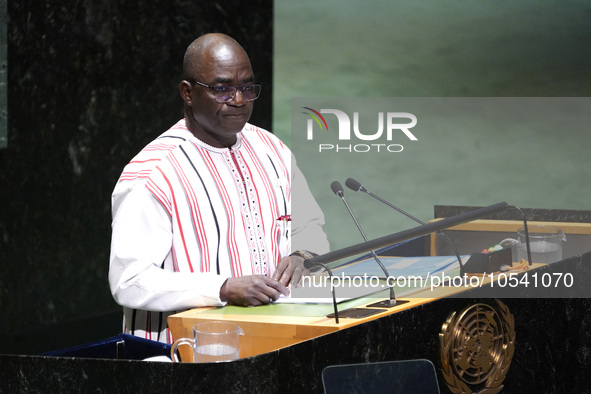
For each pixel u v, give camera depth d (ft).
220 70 24.94
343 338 18.44
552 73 72.84
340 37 73.05
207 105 25.12
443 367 20.44
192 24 51.03
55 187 48.39
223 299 21.97
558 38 73.92
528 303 22.52
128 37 49.14
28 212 47.83
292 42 72.38
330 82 70.23
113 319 49.80
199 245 24.86
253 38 54.60
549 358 23.25
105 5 48.32
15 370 18.51
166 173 24.85
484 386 21.31
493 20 74.28
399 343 19.53
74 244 49.19
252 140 27.40
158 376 17.30
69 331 48.03
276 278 23.04
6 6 46.14
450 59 73.00
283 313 20.38
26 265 47.83
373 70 72.08
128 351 21.27
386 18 73.46
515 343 22.22
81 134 48.70
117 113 49.37
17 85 46.93
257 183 26.43
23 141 47.44
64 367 18.12
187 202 24.89
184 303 22.40
